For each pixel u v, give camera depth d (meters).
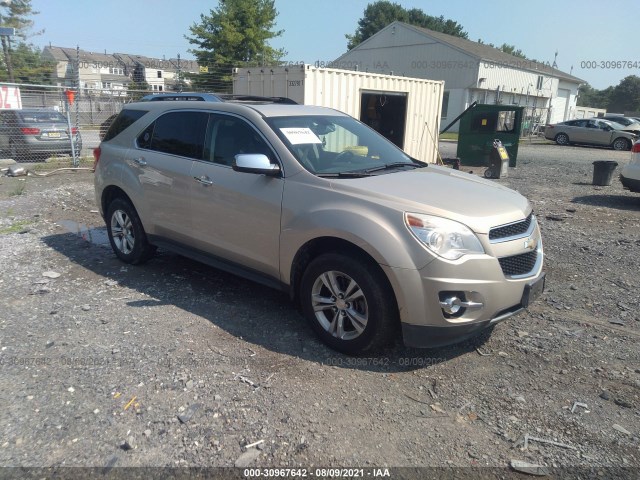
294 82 11.12
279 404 3.20
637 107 82.94
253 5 34.88
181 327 4.20
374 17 66.06
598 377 3.59
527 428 3.04
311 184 3.92
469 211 3.56
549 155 20.86
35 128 13.93
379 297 3.52
